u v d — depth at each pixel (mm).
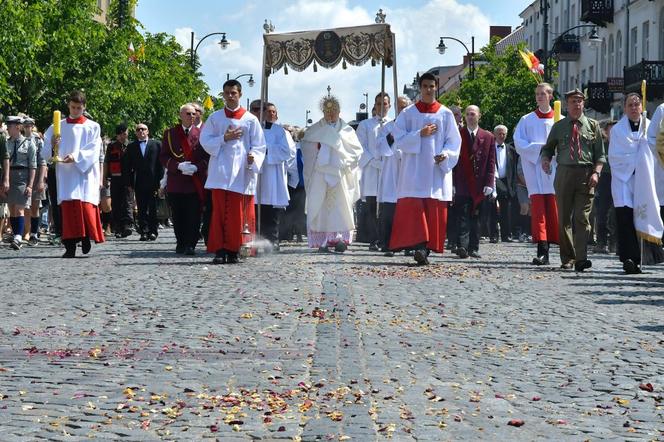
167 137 19562
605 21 61938
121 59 39312
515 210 27000
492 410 6766
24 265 16828
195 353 8617
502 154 26094
